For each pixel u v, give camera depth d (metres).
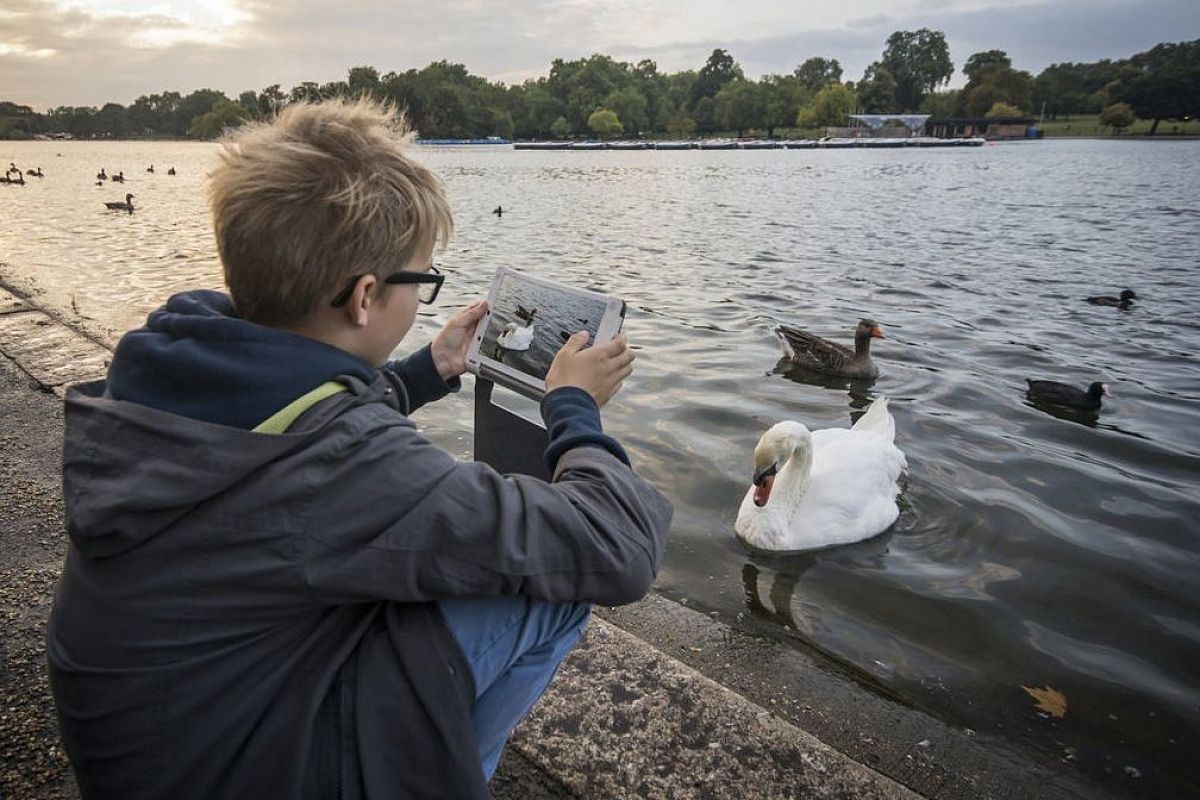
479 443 2.07
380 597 1.29
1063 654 4.06
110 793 1.30
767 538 5.05
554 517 1.35
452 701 1.36
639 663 2.80
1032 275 15.55
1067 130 160.38
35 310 7.24
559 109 178.25
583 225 24.62
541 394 1.86
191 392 1.25
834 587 4.71
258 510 1.22
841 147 131.88
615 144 142.12
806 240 20.58
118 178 48.09
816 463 5.68
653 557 1.47
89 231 22.39
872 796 2.31
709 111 180.00
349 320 1.41
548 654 1.57
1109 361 9.67
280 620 1.27
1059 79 180.62
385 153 1.41
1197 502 5.75
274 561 1.23
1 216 26.98
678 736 2.49
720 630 3.92
